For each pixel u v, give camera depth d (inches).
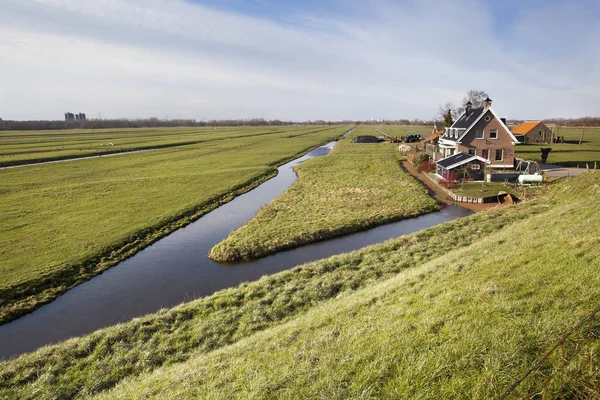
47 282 719.1
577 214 677.3
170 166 2167.8
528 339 282.4
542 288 358.0
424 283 471.8
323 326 410.0
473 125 1802.4
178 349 476.7
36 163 2271.2
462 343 292.7
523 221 796.0
